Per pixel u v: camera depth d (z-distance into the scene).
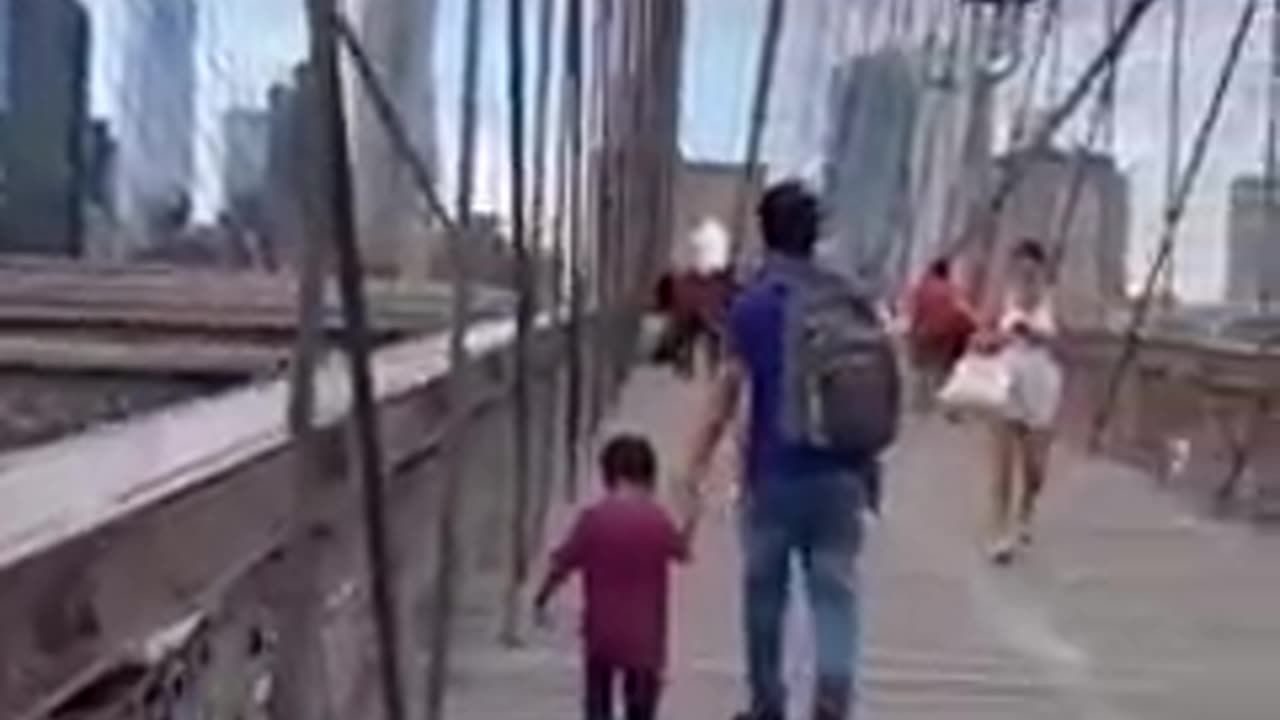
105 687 3.75
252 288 14.20
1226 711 10.37
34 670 3.31
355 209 6.66
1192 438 21.56
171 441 5.22
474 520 12.41
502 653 10.60
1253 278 26.42
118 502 3.91
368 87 6.57
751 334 8.57
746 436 8.71
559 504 17.27
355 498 6.93
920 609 13.11
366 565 7.65
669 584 10.03
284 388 7.10
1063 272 28.78
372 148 9.45
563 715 9.53
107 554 3.69
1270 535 17.52
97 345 12.01
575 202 18.12
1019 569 15.19
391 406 7.78
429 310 14.33
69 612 3.49
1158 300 26.92
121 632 3.79
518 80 11.53
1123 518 18.64
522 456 12.30
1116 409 24.70
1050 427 16.33
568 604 11.43
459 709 9.50
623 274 35.28
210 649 4.75
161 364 11.12
